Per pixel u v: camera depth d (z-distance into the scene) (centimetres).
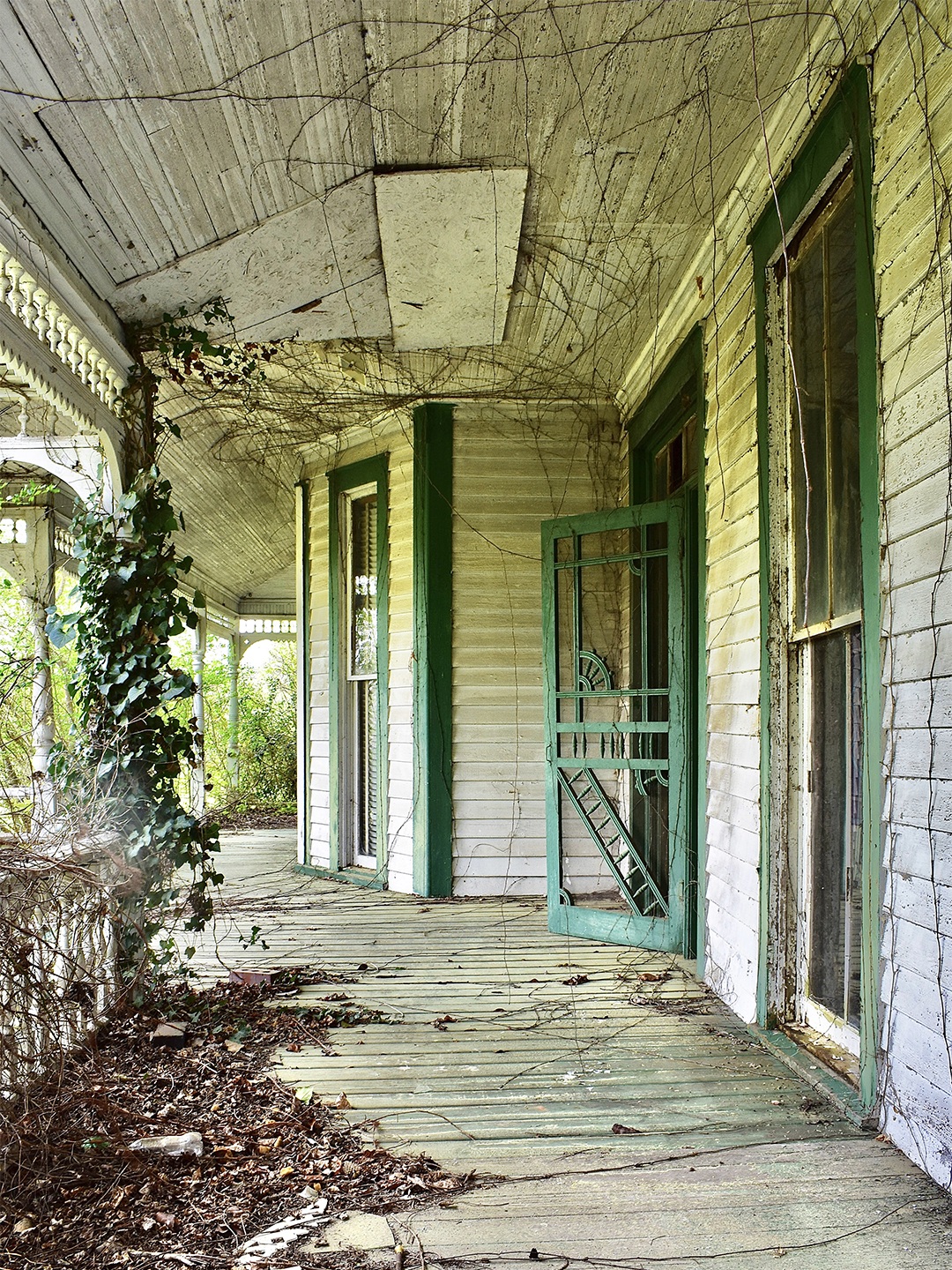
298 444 786
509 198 407
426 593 676
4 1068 242
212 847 423
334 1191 238
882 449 269
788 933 356
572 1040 362
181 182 359
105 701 405
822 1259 200
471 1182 242
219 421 725
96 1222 223
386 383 665
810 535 335
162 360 461
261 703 1545
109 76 301
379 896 677
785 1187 233
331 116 351
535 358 612
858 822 302
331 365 637
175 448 733
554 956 498
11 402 559
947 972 228
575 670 552
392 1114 291
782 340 364
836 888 322
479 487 684
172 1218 223
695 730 496
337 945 523
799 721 353
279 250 423
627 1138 270
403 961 488
